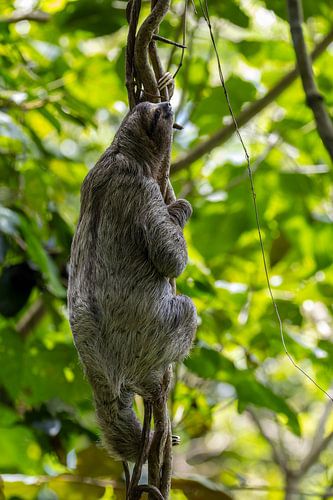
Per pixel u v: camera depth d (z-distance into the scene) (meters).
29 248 12.39
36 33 16.94
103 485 13.06
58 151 15.90
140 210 8.74
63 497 12.95
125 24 14.45
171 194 9.30
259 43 15.89
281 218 16.06
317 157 16.66
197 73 16.47
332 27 15.66
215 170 16.56
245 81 15.43
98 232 8.77
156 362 8.66
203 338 14.77
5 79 14.37
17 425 13.70
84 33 16.52
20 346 13.66
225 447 24.94
